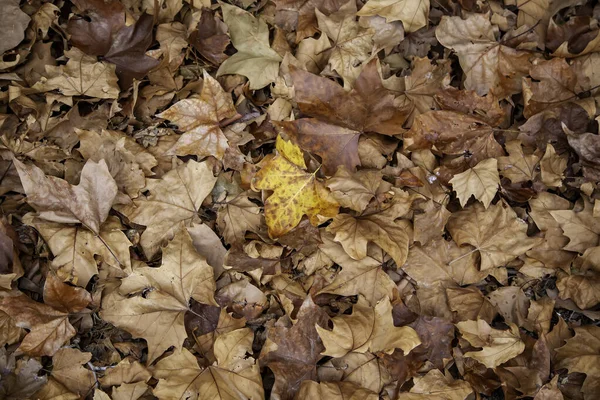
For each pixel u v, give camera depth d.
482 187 1.19
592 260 1.20
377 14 1.23
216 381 1.10
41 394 1.08
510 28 1.29
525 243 1.20
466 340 1.17
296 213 1.17
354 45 1.24
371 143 1.21
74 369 1.10
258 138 1.21
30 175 1.10
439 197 1.21
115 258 1.13
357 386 1.12
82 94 1.18
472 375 1.16
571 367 1.16
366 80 1.18
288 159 1.17
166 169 1.19
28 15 1.18
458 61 1.28
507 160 1.23
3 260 1.11
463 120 1.22
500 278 1.21
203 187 1.17
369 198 1.16
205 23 1.24
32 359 1.09
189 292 1.13
